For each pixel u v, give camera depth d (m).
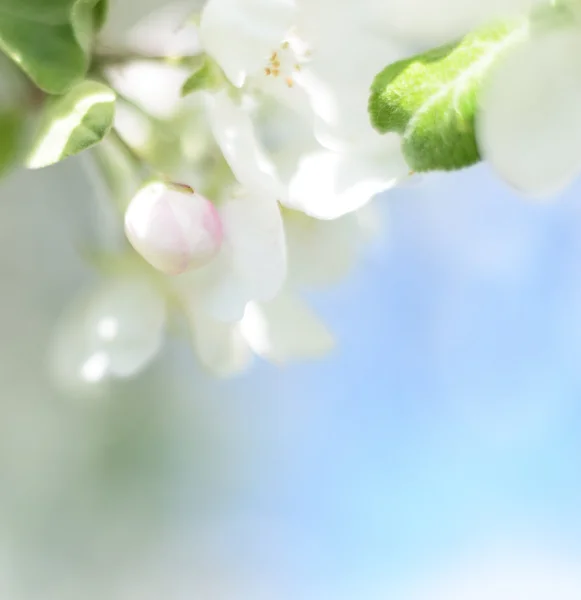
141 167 0.41
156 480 0.74
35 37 0.40
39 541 0.70
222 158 0.40
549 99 0.38
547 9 0.38
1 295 0.64
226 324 0.43
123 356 0.43
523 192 0.38
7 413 0.67
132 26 0.41
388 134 0.39
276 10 0.39
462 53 0.38
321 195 0.39
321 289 0.43
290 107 0.40
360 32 0.39
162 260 0.40
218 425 0.77
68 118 0.39
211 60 0.40
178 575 0.75
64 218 0.57
